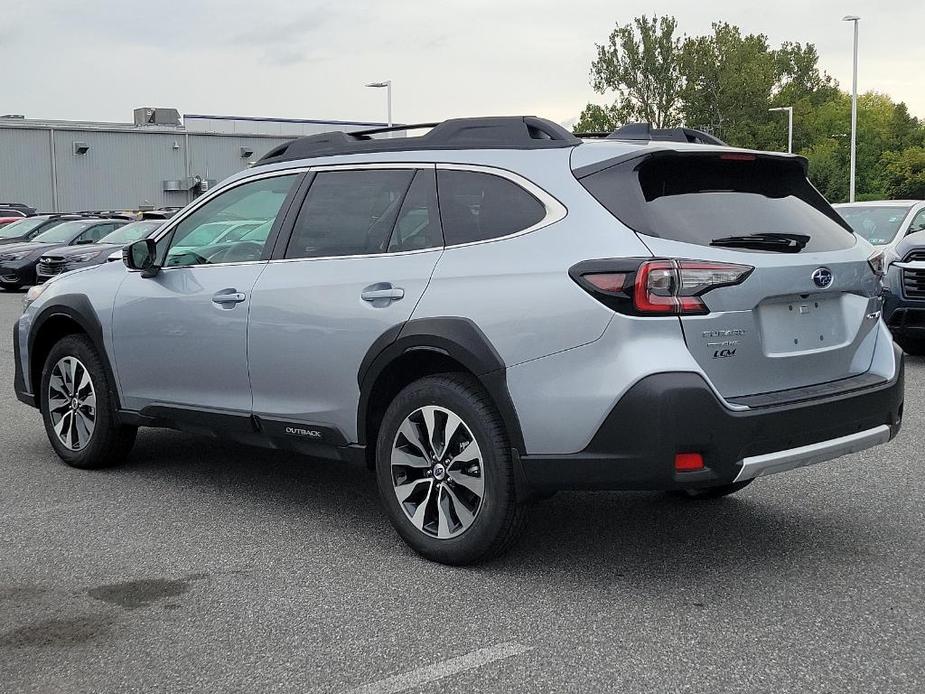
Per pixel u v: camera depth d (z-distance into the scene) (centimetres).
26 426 764
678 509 536
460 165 464
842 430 432
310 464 642
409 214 473
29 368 648
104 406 606
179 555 467
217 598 413
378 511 539
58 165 4647
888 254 1040
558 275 412
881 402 447
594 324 400
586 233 413
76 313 606
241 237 540
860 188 11275
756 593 413
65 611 401
